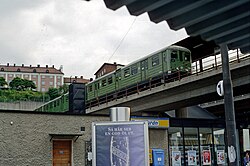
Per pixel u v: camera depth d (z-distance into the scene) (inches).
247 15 134.0
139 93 1380.4
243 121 985.5
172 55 1316.4
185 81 1190.9
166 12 131.0
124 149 477.4
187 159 853.8
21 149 669.3
